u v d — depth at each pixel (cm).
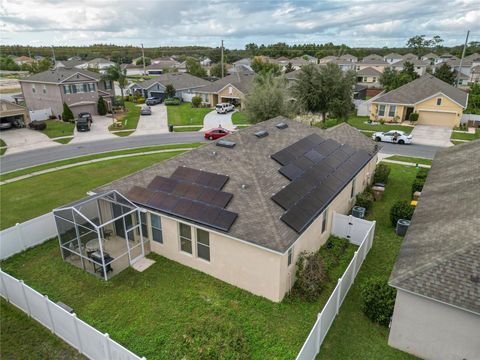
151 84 7350
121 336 1246
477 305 968
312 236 1641
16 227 1775
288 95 3909
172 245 1670
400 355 1163
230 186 1638
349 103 4366
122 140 4300
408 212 1964
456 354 1079
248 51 18488
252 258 1395
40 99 5659
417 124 4869
